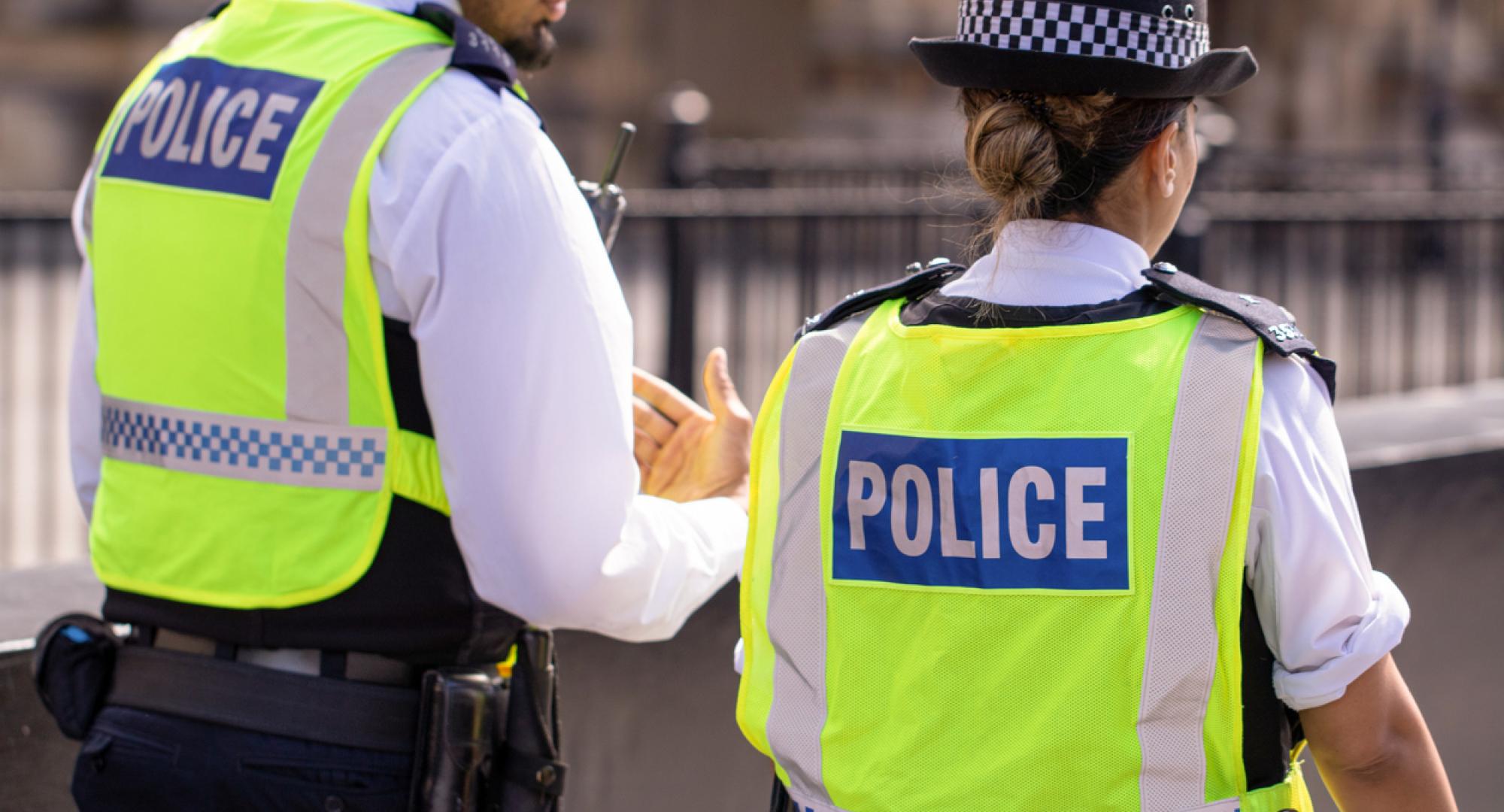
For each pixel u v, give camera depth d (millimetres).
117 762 3037
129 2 27297
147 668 3082
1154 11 2512
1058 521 2439
